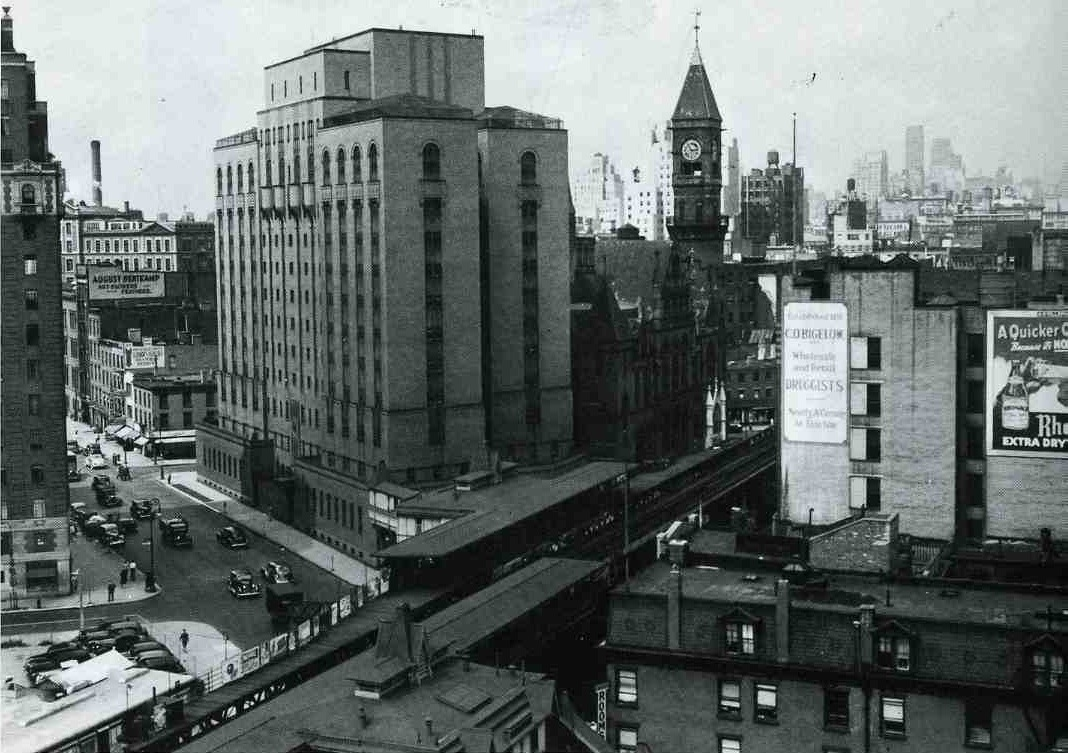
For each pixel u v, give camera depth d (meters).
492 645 85.31
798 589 78.31
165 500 190.00
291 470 175.00
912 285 115.19
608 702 77.06
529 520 117.88
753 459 180.38
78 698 93.56
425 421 153.62
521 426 169.75
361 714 64.56
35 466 138.88
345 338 162.25
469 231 156.00
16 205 137.12
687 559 89.38
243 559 152.88
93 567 150.00
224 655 114.88
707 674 74.75
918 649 70.62
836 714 72.19
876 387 117.25
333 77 167.38
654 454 195.38
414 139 151.25
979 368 114.38
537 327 170.62
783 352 120.38
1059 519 113.38
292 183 177.25
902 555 93.00
